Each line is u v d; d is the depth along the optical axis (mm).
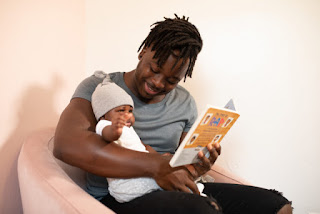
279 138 1355
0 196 983
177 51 775
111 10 1419
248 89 1367
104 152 667
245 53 1354
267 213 753
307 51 1289
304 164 1342
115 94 759
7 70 961
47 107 1180
